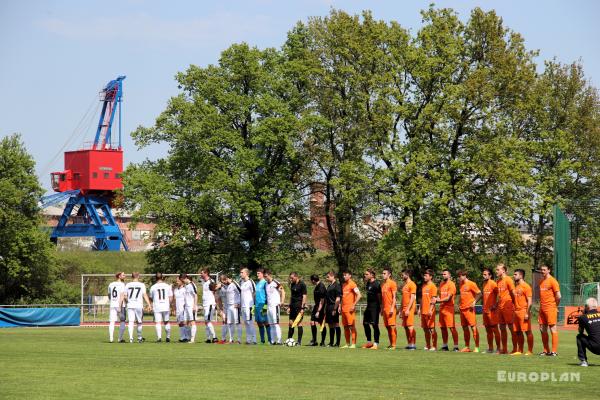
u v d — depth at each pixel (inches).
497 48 3732.8
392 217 3764.8
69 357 1397.6
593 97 4205.2
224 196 3686.0
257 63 3946.9
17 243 4269.2
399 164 3595.0
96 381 1045.8
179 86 3986.2
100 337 2106.3
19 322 2910.9
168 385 1007.6
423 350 1593.3
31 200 4458.7
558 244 2940.5
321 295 1721.2
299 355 1435.8
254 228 4018.2
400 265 3843.5
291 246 4047.7
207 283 1856.5
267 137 3772.1
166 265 3996.1
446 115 3663.9
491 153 3545.8
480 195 3619.6
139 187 3880.4
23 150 4483.3
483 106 3644.2
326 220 4062.5
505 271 1513.3
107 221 6983.3
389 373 1143.6
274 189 3863.2
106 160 6815.9
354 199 3659.0
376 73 3786.9
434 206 3540.8
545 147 3801.7
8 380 1056.2
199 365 1250.6
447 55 3698.3
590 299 1269.7
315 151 3932.1
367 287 1658.5
